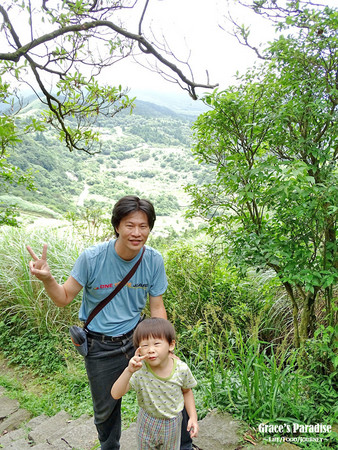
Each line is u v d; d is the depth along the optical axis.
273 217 3.38
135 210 2.00
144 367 1.92
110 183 120.94
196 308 4.19
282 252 3.04
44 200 58.03
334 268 3.04
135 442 2.69
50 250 5.73
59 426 3.37
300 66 3.23
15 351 4.95
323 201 2.87
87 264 2.06
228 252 3.85
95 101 3.27
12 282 5.31
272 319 4.20
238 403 2.73
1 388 4.28
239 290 4.43
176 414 1.93
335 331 2.86
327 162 3.38
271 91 3.21
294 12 3.12
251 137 3.22
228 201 3.66
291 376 2.84
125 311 2.17
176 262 4.66
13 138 3.10
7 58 2.58
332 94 3.05
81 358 4.50
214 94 3.11
